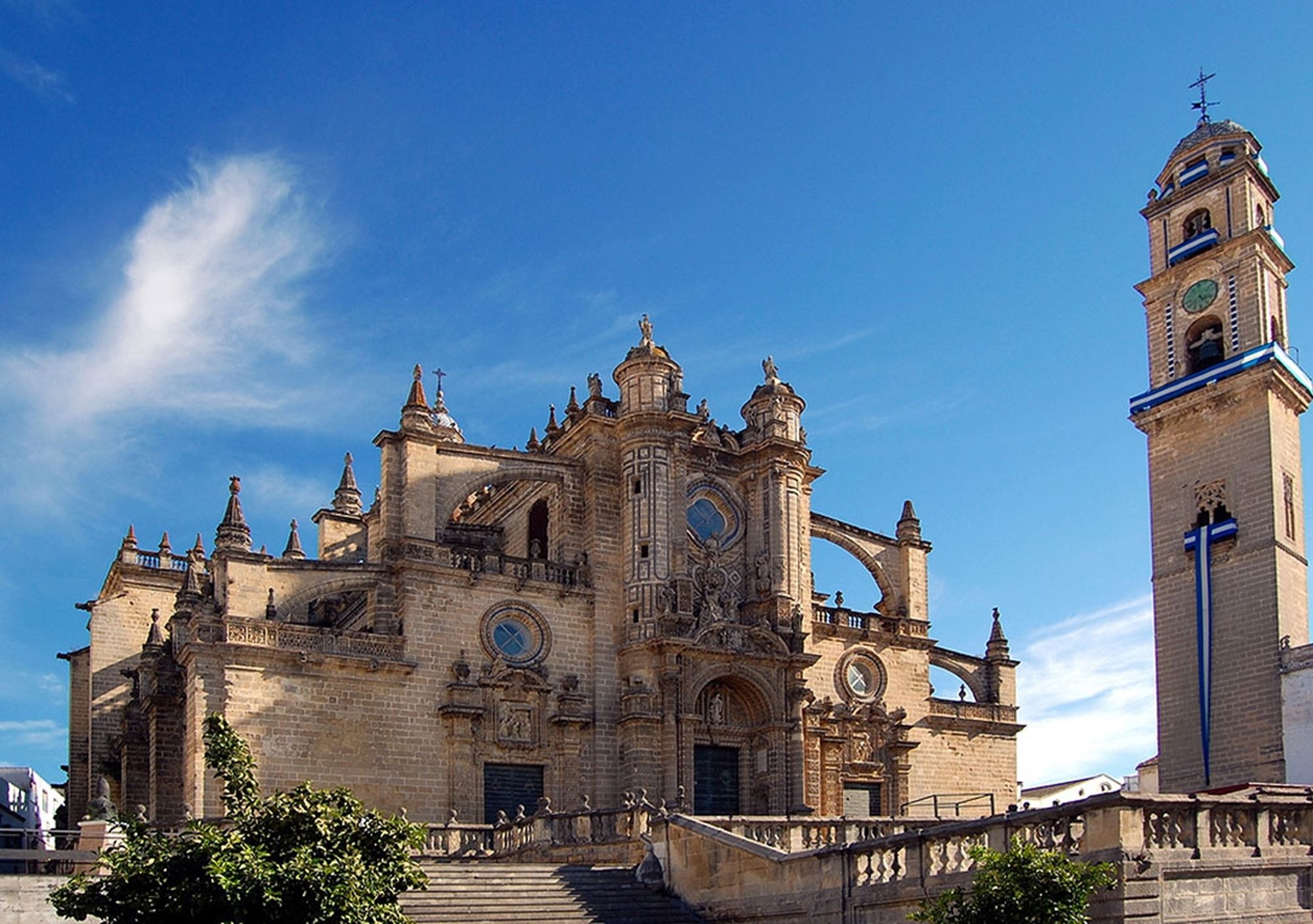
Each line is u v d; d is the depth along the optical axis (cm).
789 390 7688
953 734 8131
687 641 6869
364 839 2958
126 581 8319
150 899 2723
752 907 4081
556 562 7019
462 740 6400
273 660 6075
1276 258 6875
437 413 9531
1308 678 5878
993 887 2688
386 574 6550
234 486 6400
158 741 6769
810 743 7375
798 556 7500
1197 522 6581
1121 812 2956
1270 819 3281
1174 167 7319
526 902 4284
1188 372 6912
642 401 7188
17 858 3916
